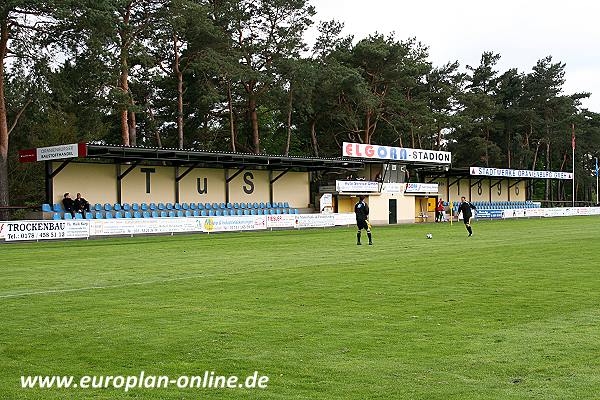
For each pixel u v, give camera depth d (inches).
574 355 303.0
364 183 2044.8
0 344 339.3
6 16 1381.6
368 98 2418.8
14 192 2005.4
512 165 3715.6
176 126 2423.7
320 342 335.9
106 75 1628.9
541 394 248.2
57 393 260.2
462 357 302.5
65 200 1437.0
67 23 1437.0
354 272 644.7
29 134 2048.5
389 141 2972.4
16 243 1178.6
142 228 1409.9
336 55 2551.7
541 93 3622.0
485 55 3617.1
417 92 3034.0
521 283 547.5
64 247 1072.2
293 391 257.1
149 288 543.8
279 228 1701.5
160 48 2044.8
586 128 3796.8
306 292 510.3
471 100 3105.3
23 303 467.8
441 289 518.0
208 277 618.2
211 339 345.1
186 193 1738.4
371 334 353.4
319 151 2832.2
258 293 507.8
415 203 2352.4
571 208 2802.7
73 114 2011.6
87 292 522.6
